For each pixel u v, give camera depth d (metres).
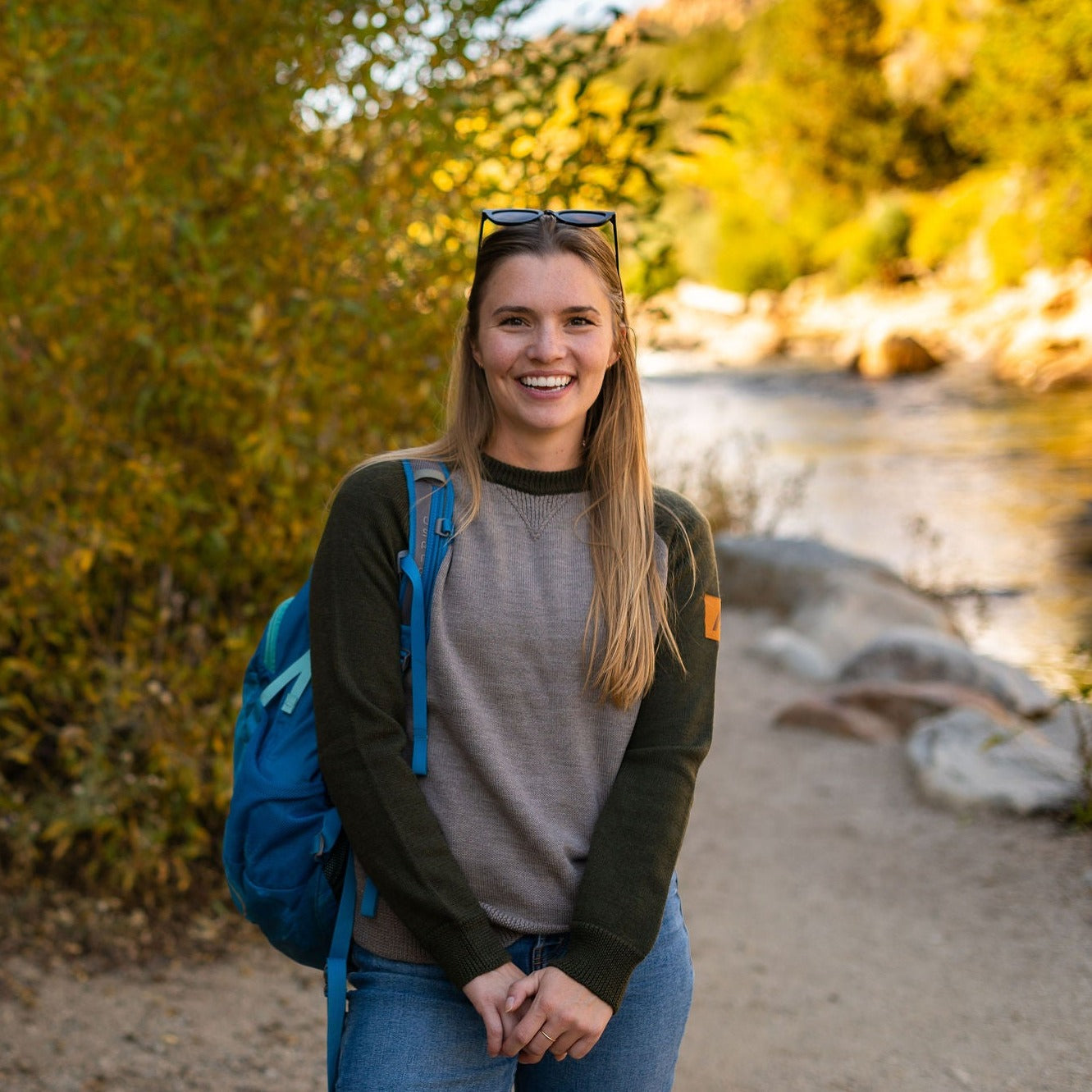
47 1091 2.90
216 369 3.64
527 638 1.70
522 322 1.76
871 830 4.58
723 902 4.12
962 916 3.88
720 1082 3.06
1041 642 7.75
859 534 11.20
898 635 6.29
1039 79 24.52
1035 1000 3.37
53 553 3.71
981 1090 2.97
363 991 1.72
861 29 35.06
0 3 3.60
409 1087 1.64
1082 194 24.59
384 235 3.75
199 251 3.61
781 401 21.81
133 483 3.81
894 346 24.12
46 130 3.74
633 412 1.81
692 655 1.80
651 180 3.78
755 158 38.50
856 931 3.86
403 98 3.82
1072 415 17.59
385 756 1.65
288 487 3.77
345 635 1.68
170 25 3.74
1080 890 3.92
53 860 3.90
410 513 1.73
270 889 1.76
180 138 3.87
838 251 36.66
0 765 4.15
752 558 8.29
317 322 3.83
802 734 5.66
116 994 3.35
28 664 3.70
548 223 1.78
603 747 1.75
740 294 38.78
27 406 3.85
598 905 1.65
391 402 4.04
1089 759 4.43
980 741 5.01
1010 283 27.66
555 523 1.77
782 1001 3.46
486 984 1.61
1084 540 10.58
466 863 1.70
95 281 3.77
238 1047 3.15
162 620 3.77
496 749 1.70
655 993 1.77
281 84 3.89
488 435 1.83
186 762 3.63
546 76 3.79
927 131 35.41
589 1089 1.77
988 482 13.30
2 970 3.39
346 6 3.77
